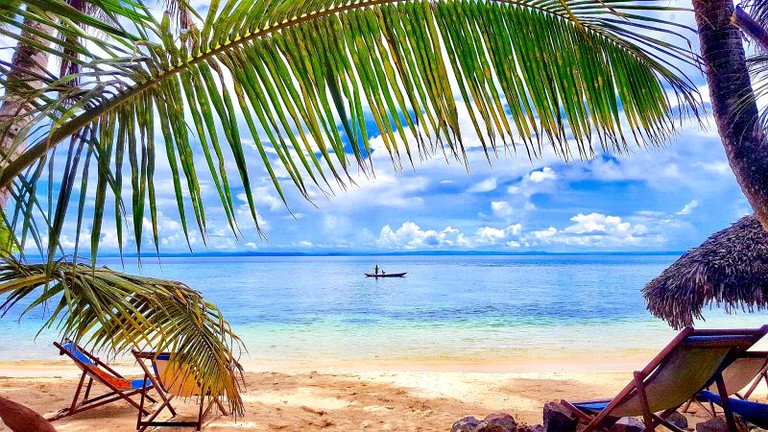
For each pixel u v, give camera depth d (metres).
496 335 18.67
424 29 1.46
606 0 1.55
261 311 27.88
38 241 1.20
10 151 0.95
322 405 5.80
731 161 2.63
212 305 2.99
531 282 53.81
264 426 4.80
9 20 1.11
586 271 80.00
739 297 6.06
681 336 2.66
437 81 1.45
